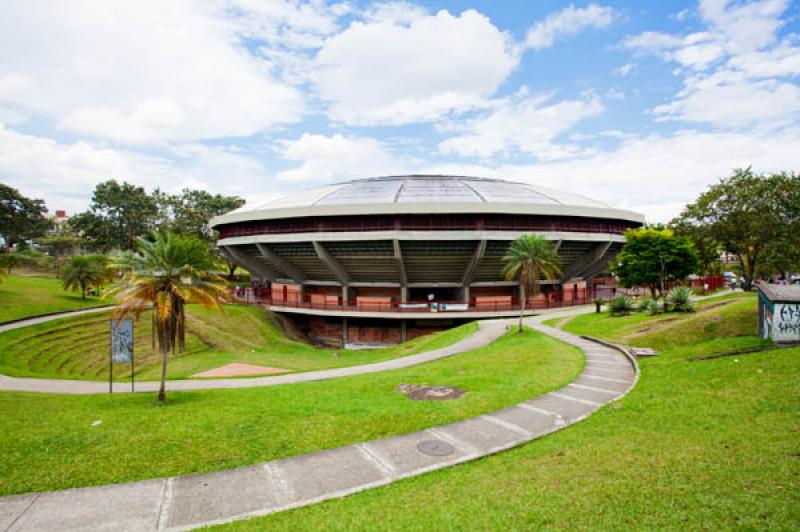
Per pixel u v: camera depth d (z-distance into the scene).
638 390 16.61
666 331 26.12
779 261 45.22
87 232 79.19
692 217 51.25
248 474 11.12
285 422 14.44
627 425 12.85
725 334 23.41
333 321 52.03
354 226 44.53
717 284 54.41
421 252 45.41
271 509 9.36
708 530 7.32
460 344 32.19
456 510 8.69
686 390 15.43
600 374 20.23
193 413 16.00
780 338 19.19
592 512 8.20
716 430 11.48
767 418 11.76
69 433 13.84
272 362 33.06
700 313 29.23
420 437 13.12
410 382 19.67
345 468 11.32
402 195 48.84
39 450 12.51
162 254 18.02
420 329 48.66
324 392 18.95
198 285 18.70
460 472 10.65
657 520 7.73
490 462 11.19
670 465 9.79
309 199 52.09
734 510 7.79
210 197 85.12
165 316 17.50
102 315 41.28
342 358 37.97
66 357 31.55
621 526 7.66
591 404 15.80
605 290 66.38
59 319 37.88
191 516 9.28
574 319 39.72
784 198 43.66
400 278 48.56
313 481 10.69
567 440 12.21
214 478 10.95
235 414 15.60
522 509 8.52
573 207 46.09
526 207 43.72
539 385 18.09
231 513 9.38
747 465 9.34
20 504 9.80
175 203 83.31
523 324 39.12
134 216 79.44
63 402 18.34
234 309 48.56
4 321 35.75
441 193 49.38
